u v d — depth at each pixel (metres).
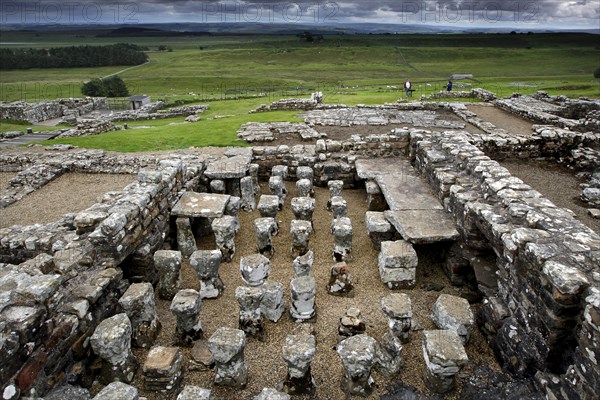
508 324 6.75
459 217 9.30
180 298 7.23
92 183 15.90
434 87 45.62
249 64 97.00
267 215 11.25
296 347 6.11
